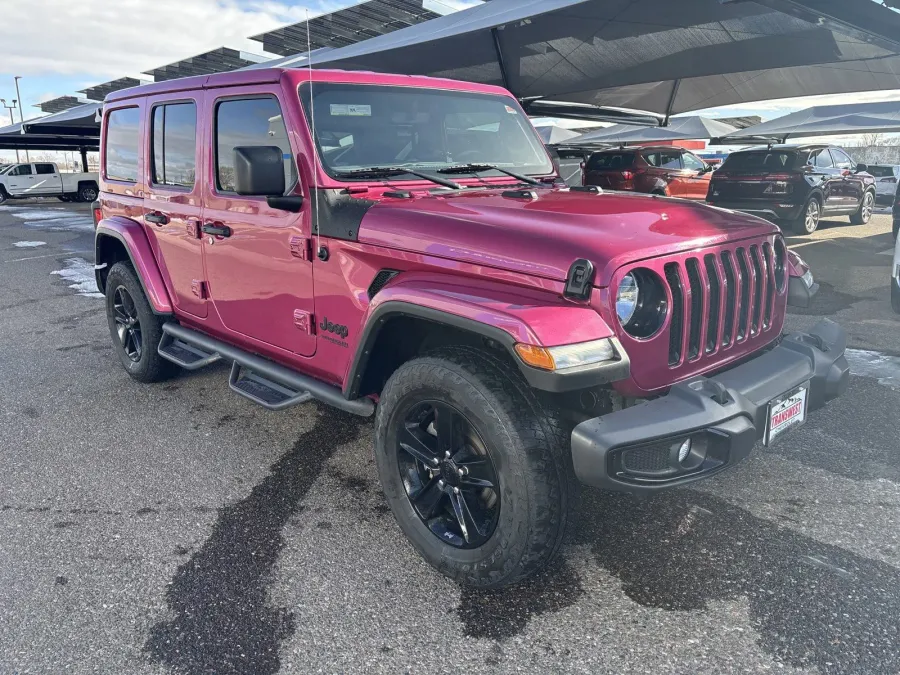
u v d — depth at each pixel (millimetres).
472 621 2322
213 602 2438
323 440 3836
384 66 9891
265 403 3148
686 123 22047
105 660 2164
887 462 3391
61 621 2346
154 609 2402
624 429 2086
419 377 2391
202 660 2160
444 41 8406
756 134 20312
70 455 3668
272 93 2955
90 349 5730
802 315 6379
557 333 2045
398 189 2955
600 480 2072
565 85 10273
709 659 2119
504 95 3744
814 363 2705
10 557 2729
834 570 2545
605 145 24094
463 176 3215
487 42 8664
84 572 2623
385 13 11273
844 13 5527
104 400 4480
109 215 4645
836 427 3799
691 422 2150
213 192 3420
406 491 2617
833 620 2275
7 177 28594
